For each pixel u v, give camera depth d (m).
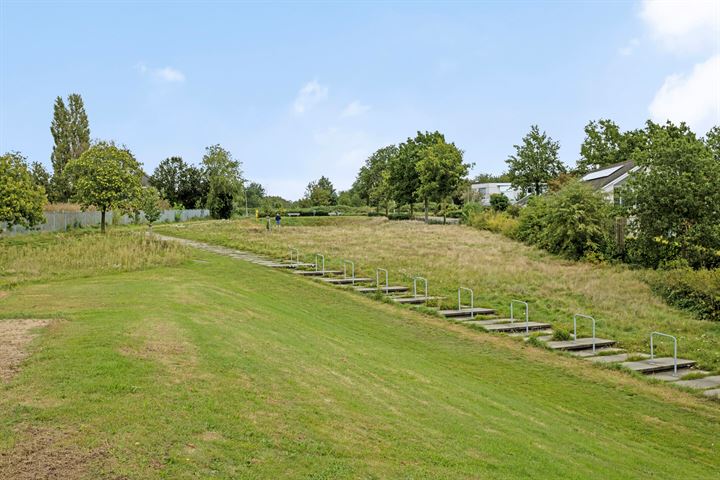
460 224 54.47
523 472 7.05
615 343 16.80
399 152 67.31
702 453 9.82
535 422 9.97
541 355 15.56
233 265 27.30
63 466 5.23
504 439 8.31
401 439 7.29
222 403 7.14
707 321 20.11
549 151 70.06
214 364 8.67
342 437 6.89
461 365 14.30
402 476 6.15
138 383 7.38
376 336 16.47
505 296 22.50
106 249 27.02
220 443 6.08
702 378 13.88
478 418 9.23
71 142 74.31
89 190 34.88
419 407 9.05
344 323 17.69
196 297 15.62
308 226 52.53
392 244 36.59
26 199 32.62
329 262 28.95
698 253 27.22
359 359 11.90
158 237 33.91
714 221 27.62
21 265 23.05
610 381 13.52
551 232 34.62
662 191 28.36
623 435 10.41
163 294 15.52
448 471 6.53
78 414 6.30
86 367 7.78
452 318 19.47
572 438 9.44
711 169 28.09
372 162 105.62
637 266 29.53
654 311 21.11
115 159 36.28
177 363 8.45
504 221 46.34
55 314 11.78
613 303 21.73
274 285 23.05
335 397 8.38
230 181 67.44
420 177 58.12
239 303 16.05
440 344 16.27
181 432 6.16
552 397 12.37
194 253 30.52
